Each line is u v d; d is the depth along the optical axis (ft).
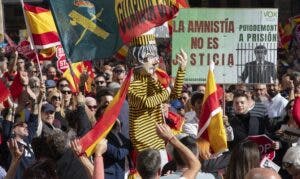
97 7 49.37
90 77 76.28
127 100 47.85
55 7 49.44
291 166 34.81
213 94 43.50
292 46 122.83
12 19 199.31
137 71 46.11
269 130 52.16
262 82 53.62
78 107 47.55
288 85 73.97
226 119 50.65
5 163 48.06
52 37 64.44
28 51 89.81
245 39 53.42
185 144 36.81
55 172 30.60
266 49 53.52
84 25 49.47
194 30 53.26
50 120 51.21
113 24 49.42
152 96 45.60
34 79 61.52
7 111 51.03
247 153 35.63
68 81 66.95
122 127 46.85
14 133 45.47
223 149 43.06
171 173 34.91
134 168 46.24
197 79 53.42
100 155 32.53
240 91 53.98
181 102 61.00
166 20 46.96
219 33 53.26
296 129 49.03
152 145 45.70
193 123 52.60
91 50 49.57
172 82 62.59
